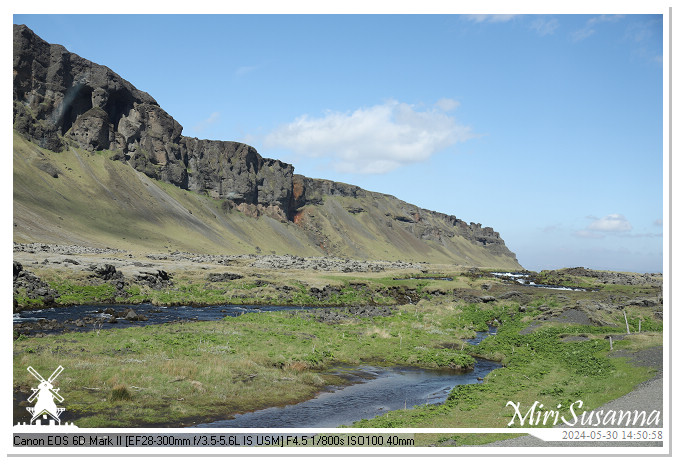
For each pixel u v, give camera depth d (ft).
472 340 201.05
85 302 230.48
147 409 86.89
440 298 357.82
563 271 637.30
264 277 357.61
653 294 344.69
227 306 267.80
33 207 606.14
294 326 187.93
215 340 145.07
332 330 188.44
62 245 498.69
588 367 121.80
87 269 267.59
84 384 94.12
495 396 102.53
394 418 88.28
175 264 383.04
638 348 130.93
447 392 117.80
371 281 396.98
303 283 345.31
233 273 338.13
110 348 122.31
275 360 130.52
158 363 111.34
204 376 107.76
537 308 276.62
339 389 116.47
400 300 362.94
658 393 83.25
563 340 170.91
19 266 230.07
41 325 159.43
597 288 467.11
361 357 153.99
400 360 153.28
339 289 354.54
